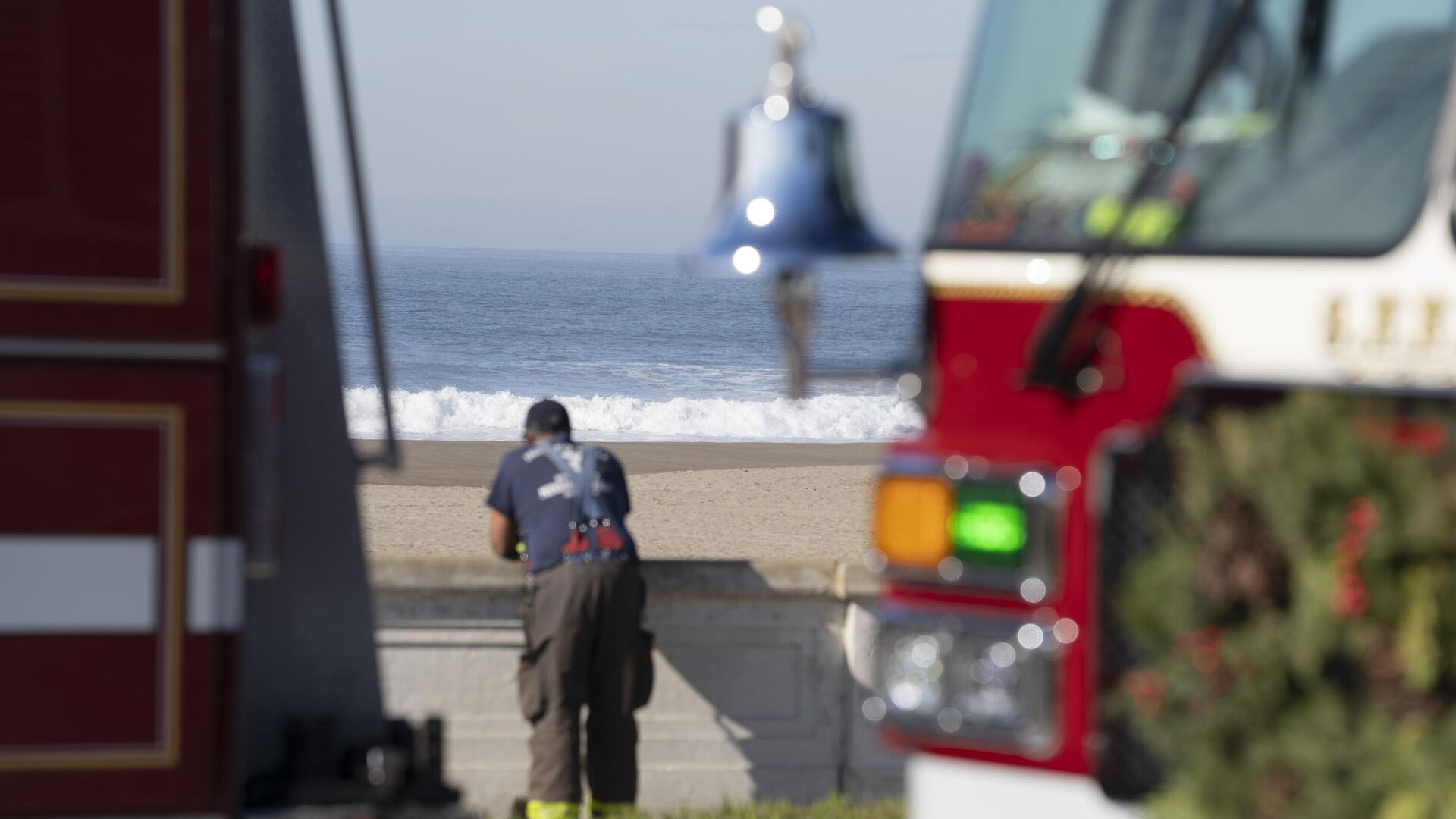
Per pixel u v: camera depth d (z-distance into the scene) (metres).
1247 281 9.99
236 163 12.46
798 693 23.42
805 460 81.50
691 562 23.14
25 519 12.27
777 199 10.24
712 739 23.31
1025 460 10.36
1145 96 10.62
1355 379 9.74
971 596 10.54
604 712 21.95
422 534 51.28
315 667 14.78
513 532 22.48
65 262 12.28
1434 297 9.68
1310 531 9.40
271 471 12.59
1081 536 10.23
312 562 14.79
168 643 12.38
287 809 13.49
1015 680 10.34
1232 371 9.97
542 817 21.44
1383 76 10.09
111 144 12.30
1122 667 10.09
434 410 107.50
